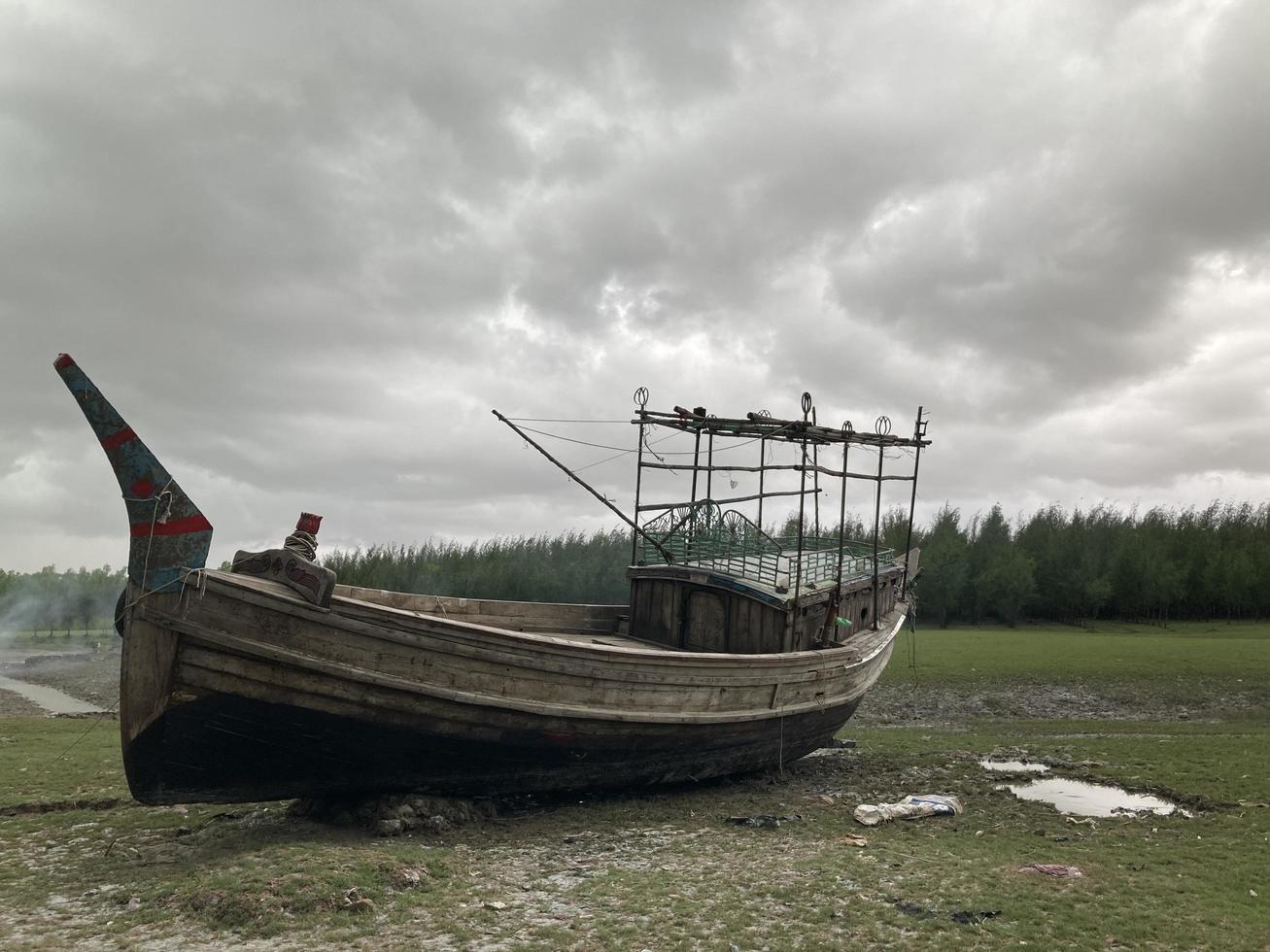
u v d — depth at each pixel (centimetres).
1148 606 6919
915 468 2431
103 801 1388
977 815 1370
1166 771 1648
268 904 849
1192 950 761
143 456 1027
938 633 5462
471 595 7512
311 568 1078
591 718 1291
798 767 1809
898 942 789
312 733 1113
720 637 1767
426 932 813
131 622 1018
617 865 1054
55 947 774
